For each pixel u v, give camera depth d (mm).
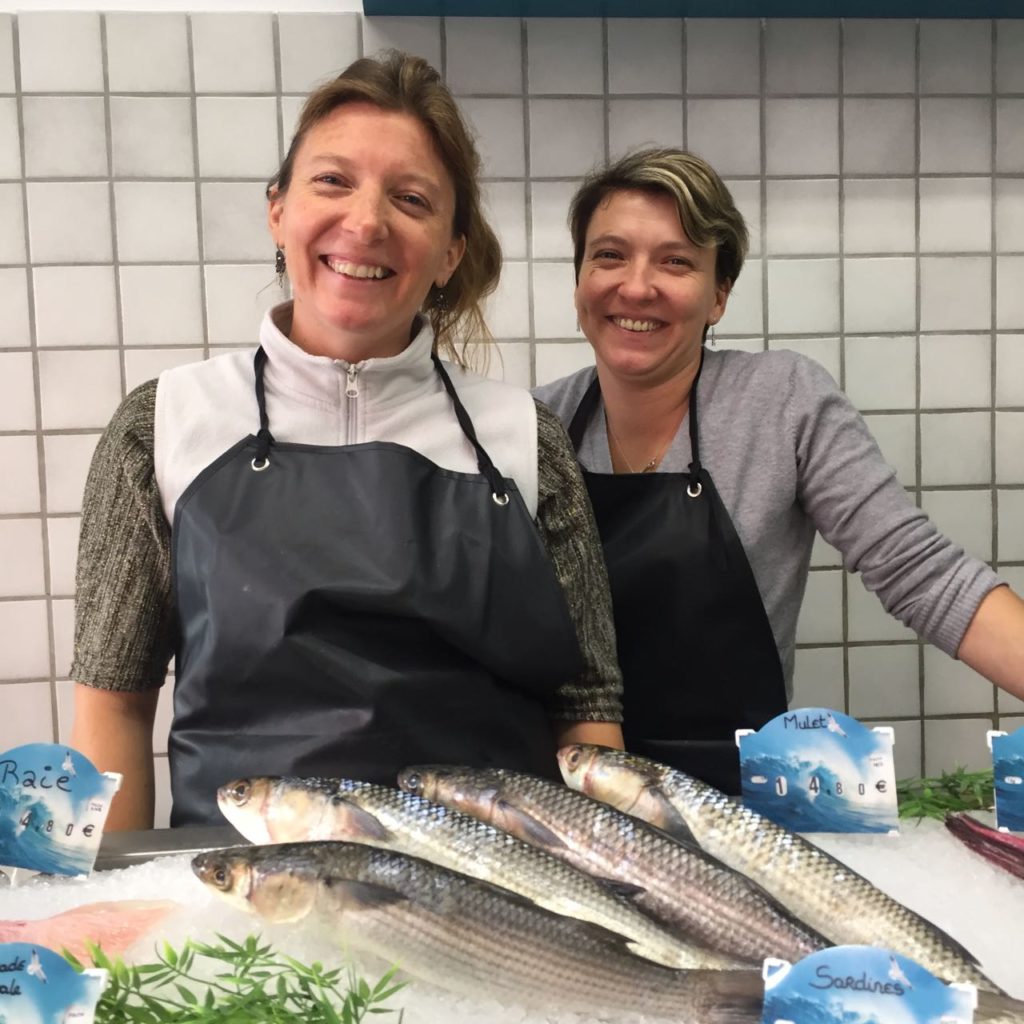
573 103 1918
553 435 1211
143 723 1119
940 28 1942
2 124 1856
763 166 1953
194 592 1034
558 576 1156
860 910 759
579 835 817
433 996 693
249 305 1922
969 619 1248
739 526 1457
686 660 1468
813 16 1918
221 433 1090
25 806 861
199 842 893
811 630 2045
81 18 1846
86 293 1901
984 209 1984
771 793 918
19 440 1919
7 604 1940
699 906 765
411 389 1157
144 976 678
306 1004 634
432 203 1101
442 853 789
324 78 1873
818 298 1984
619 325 1482
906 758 2070
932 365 2008
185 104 1875
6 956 631
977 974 696
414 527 1035
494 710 1063
